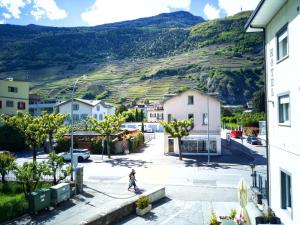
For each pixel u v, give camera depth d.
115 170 36.44
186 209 22.22
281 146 14.80
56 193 23.22
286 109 14.73
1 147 51.28
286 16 13.84
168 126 42.47
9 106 63.50
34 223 19.89
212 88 149.50
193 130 46.53
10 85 63.84
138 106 127.00
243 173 34.38
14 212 20.88
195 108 46.53
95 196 25.89
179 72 180.25
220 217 17.05
